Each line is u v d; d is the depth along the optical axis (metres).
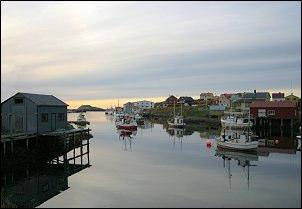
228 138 47.94
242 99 107.56
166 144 53.78
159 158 40.03
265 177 28.98
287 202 21.78
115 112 178.75
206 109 125.69
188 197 23.08
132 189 25.48
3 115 40.25
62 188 26.00
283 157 39.84
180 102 161.75
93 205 21.55
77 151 47.25
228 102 132.25
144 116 150.38
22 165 33.22
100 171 32.50
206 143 53.31
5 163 30.92
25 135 35.81
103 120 144.75
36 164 35.81
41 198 23.16
